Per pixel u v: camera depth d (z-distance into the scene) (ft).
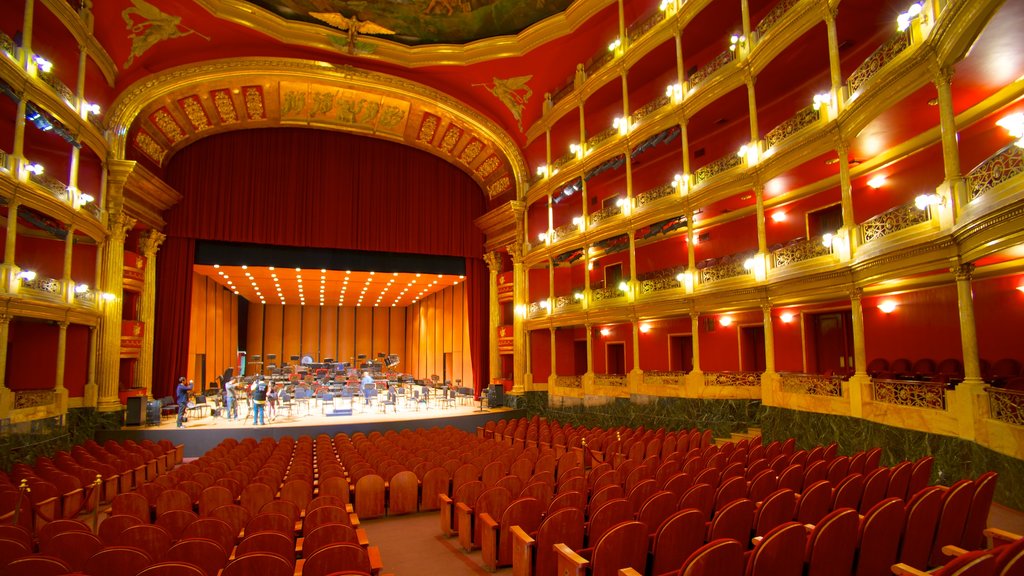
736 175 56.65
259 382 67.87
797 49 51.37
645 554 16.16
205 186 81.71
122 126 67.72
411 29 77.20
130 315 74.33
